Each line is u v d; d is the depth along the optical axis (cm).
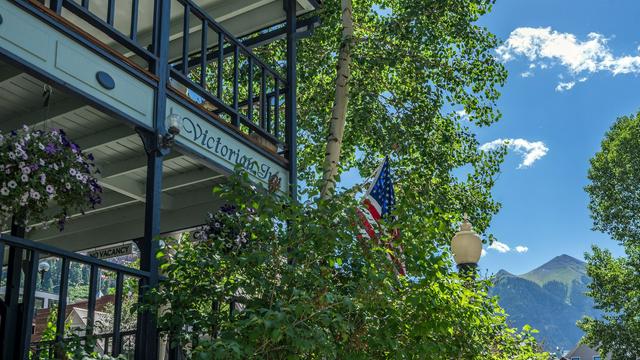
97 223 887
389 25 1088
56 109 631
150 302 496
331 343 444
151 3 804
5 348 419
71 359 415
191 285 509
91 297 457
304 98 1287
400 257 540
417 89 1147
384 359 516
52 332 631
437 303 506
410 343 518
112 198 838
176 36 873
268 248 507
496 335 671
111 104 525
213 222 650
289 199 527
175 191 859
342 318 439
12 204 452
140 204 869
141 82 564
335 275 527
